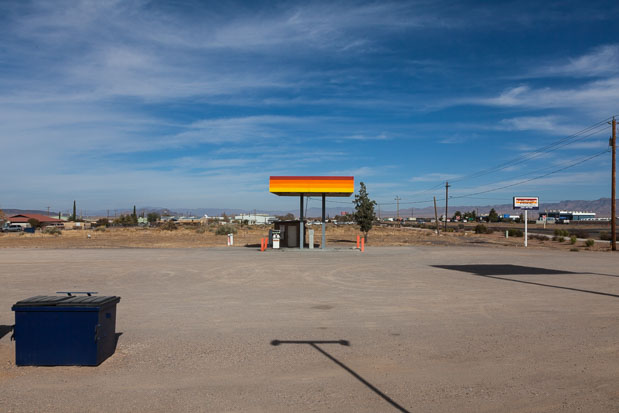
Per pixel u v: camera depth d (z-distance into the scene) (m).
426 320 11.20
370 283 18.00
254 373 7.29
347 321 11.11
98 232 90.31
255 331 10.10
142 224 160.12
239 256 31.66
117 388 6.63
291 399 6.20
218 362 7.86
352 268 23.62
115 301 8.38
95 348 7.62
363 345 8.92
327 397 6.27
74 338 7.63
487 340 9.26
